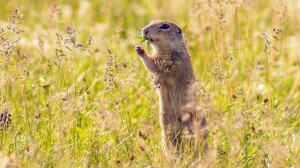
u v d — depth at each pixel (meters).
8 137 12.80
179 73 14.20
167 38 14.43
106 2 22.84
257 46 17.78
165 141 13.66
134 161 12.25
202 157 12.45
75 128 13.33
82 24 21.34
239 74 17.38
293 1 22.17
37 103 15.06
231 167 12.23
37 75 16.14
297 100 17.17
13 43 13.20
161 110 14.20
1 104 13.25
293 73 18.59
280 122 14.75
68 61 14.09
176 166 11.98
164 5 21.86
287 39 20.67
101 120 12.78
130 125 13.84
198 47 19.03
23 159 12.07
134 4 24.47
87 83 16.50
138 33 15.22
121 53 18.09
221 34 16.70
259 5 23.09
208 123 12.98
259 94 16.64
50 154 12.34
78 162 12.30
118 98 14.48
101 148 12.71
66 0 24.06
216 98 15.41
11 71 14.21
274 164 12.22
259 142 13.01
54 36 18.38
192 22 18.75
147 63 14.17
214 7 16.98
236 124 12.84
